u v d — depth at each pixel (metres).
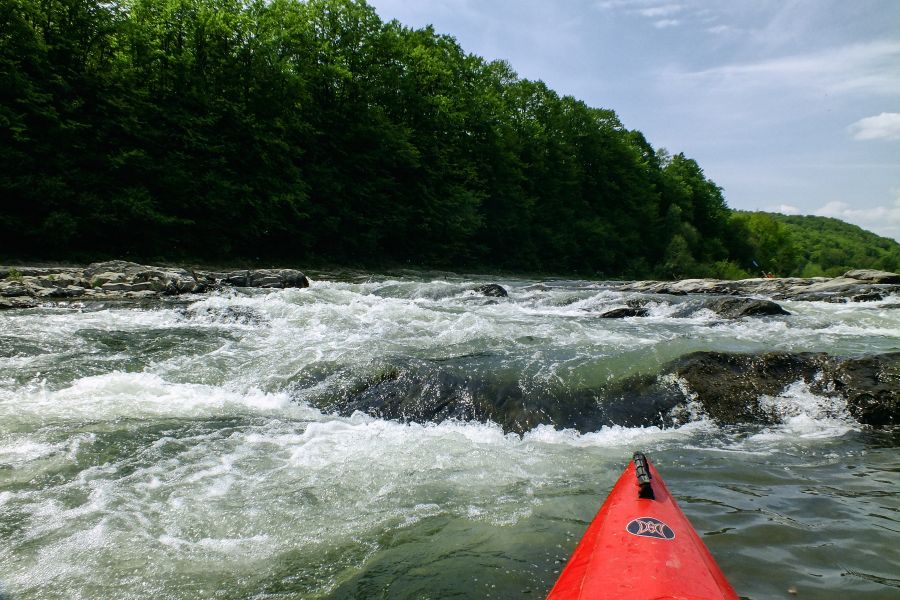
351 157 31.41
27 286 11.20
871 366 6.09
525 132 45.03
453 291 15.00
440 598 2.73
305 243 28.42
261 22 27.39
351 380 6.29
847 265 129.12
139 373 6.63
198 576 2.94
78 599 2.72
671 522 2.80
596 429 5.46
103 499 3.71
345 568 3.02
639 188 55.81
